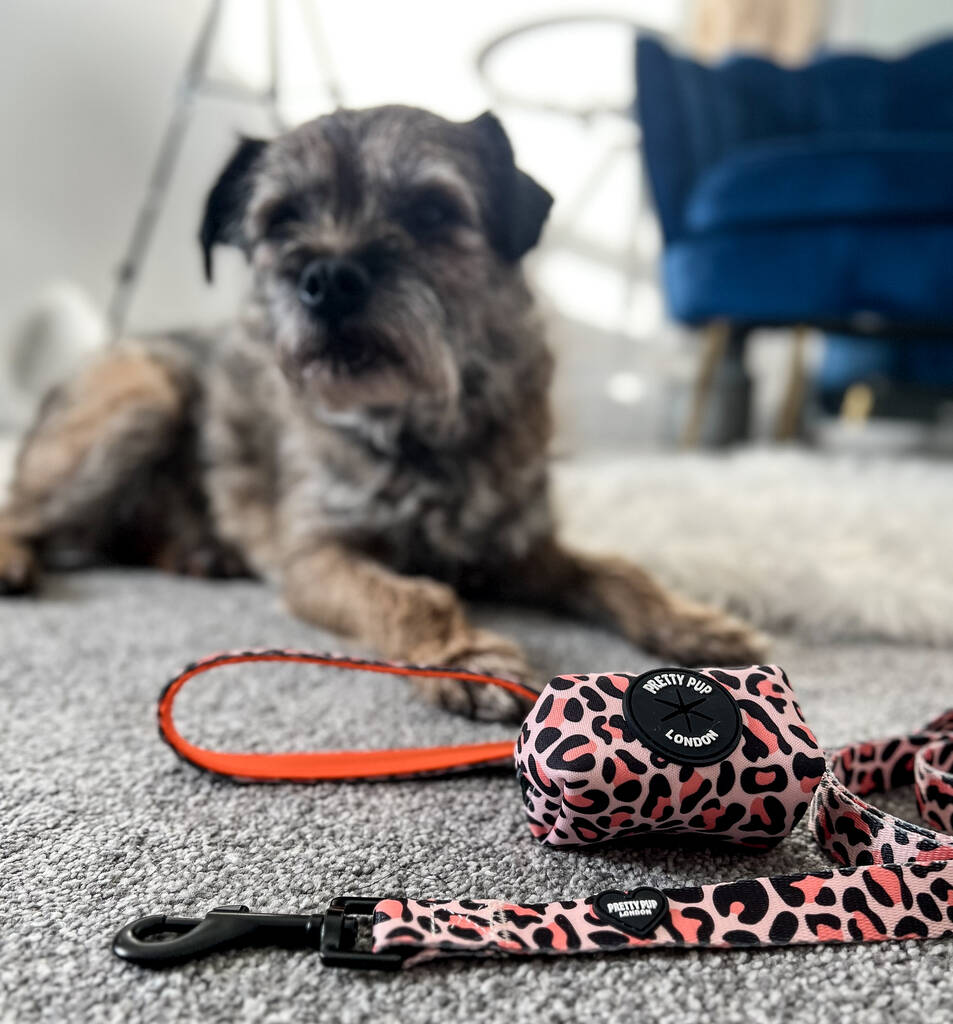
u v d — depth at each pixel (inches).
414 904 22.8
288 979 21.4
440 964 22.1
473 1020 20.1
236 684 42.4
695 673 27.5
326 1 151.7
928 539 71.0
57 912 23.9
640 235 177.2
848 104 139.7
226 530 70.3
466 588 61.1
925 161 101.4
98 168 136.3
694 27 173.9
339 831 28.7
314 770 32.2
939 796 28.3
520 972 21.8
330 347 52.2
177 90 125.3
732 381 135.6
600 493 89.7
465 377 56.4
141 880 25.5
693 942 22.3
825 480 98.4
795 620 55.0
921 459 137.5
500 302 58.0
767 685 27.6
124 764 33.1
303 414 59.3
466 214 56.1
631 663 46.9
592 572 56.1
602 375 178.5
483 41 146.5
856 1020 20.2
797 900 23.4
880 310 108.7
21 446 76.9
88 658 45.8
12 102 128.6
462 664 40.4
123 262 136.8
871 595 55.0
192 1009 20.3
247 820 29.3
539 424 59.6
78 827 28.5
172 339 80.7
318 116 59.4
